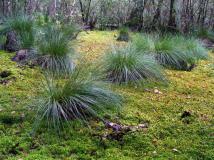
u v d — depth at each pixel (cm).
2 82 557
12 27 812
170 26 1385
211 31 1491
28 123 420
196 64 798
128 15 1661
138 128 422
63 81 554
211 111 490
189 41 941
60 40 655
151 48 777
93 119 437
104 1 1638
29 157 350
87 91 460
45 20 1110
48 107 429
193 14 1670
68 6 1549
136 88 573
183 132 420
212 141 400
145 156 367
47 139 390
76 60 661
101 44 946
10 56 704
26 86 539
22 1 1357
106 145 384
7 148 369
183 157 365
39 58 643
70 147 376
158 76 628
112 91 505
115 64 604
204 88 605
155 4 1520
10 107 458
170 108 493
